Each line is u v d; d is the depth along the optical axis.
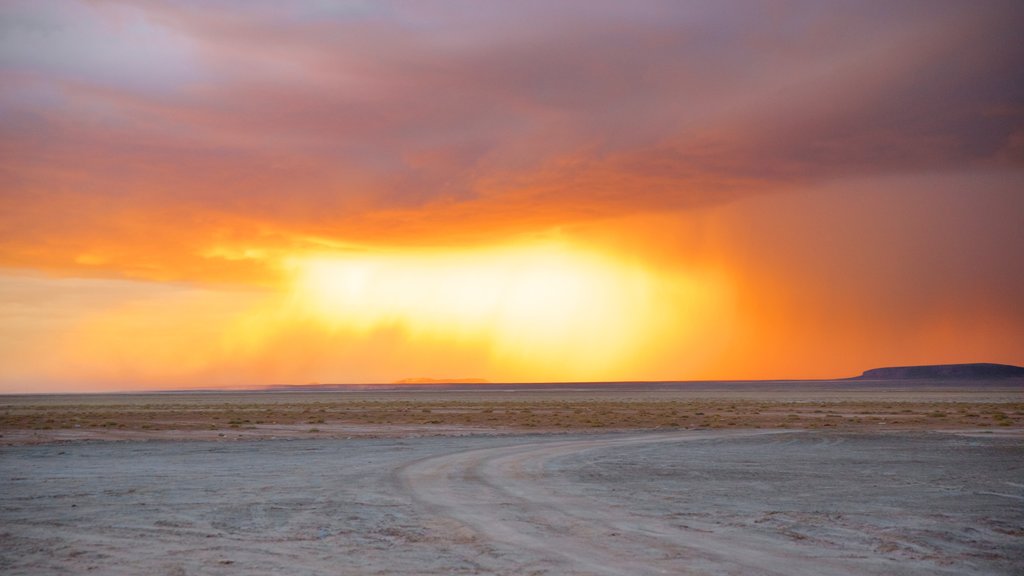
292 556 12.58
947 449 35.22
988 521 16.06
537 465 28.03
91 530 15.09
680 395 175.38
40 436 44.16
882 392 189.88
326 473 25.34
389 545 13.45
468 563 11.99
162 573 11.45
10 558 12.57
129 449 35.47
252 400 155.38
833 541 13.80
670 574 11.23
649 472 25.80
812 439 41.75
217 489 21.25
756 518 16.39
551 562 12.05
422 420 63.84
